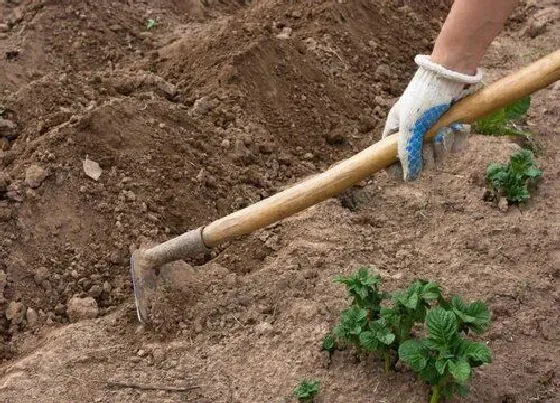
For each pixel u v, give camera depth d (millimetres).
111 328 2195
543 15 3385
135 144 2457
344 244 2363
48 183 2354
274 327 2170
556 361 2139
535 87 1980
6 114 2553
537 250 2373
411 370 2080
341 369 2094
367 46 3076
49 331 2209
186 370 2109
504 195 2508
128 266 2309
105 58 3004
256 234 2393
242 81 2707
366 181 2572
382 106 2895
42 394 2061
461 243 2383
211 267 2303
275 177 2588
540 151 2717
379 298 2082
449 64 1959
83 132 2422
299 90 2773
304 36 3002
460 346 1953
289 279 2252
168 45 3049
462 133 2023
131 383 2082
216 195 2473
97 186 2375
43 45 2982
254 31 2842
